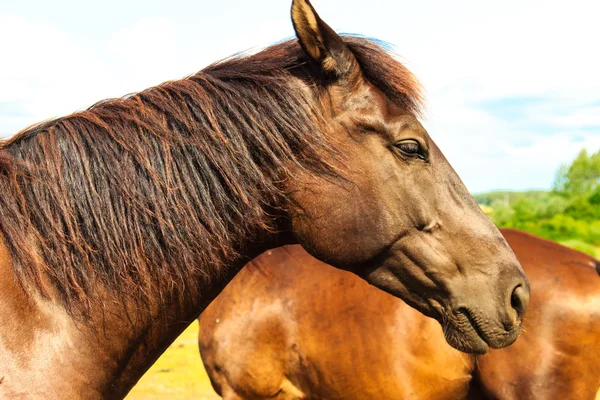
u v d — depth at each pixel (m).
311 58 1.98
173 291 1.94
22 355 1.66
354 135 1.99
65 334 1.75
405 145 1.98
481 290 1.98
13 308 1.68
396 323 3.88
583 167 34.44
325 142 1.96
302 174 1.96
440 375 3.77
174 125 1.91
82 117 1.92
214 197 1.91
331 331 4.05
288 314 4.25
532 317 3.62
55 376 1.70
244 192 1.90
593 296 3.59
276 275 4.40
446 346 3.75
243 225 1.98
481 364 3.68
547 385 3.53
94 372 1.81
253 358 4.36
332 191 1.97
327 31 1.97
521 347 3.60
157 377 8.01
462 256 2.00
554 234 27.33
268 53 2.14
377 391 3.92
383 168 1.98
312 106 1.99
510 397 3.59
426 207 2.00
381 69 2.05
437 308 2.05
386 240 1.98
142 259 1.84
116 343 1.86
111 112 1.94
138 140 1.87
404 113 2.03
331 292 4.14
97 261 1.82
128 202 1.83
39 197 1.80
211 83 2.00
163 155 1.87
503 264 2.02
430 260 2.00
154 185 1.85
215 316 4.58
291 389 4.33
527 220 30.64
